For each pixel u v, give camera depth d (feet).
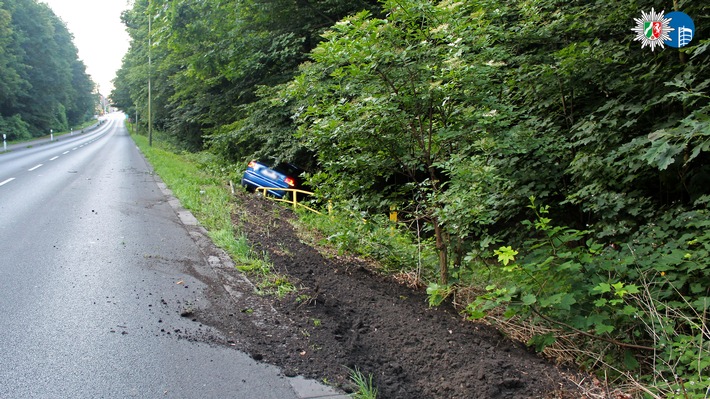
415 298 16.62
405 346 12.38
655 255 12.55
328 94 16.81
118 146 129.70
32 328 12.15
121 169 59.16
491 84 15.56
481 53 15.10
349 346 12.12
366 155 16.43
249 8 45.55
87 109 331.36
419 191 16.78
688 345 10.25
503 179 16.67
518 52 22.03
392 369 11.21
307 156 44.80
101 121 418.72
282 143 43.57
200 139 98.63
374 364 11.43
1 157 77.97
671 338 11.25
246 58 47.65
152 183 44.04
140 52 121.08
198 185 39.45
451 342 12.67
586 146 18.24
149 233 22.90
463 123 15.10
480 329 13.98
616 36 19.95
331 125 15.11
